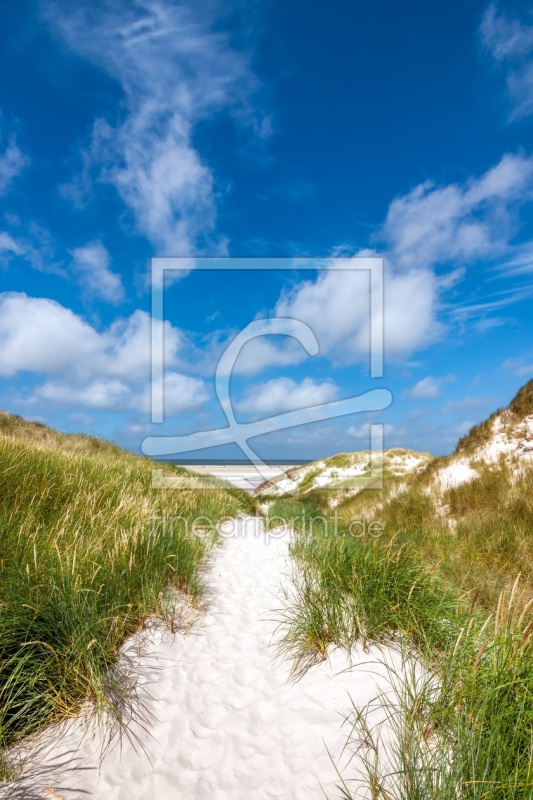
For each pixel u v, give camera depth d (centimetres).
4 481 546
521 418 1101
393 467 2069
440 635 328
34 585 355
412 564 435
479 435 1204
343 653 338
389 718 263
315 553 552
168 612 427
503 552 600
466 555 609
